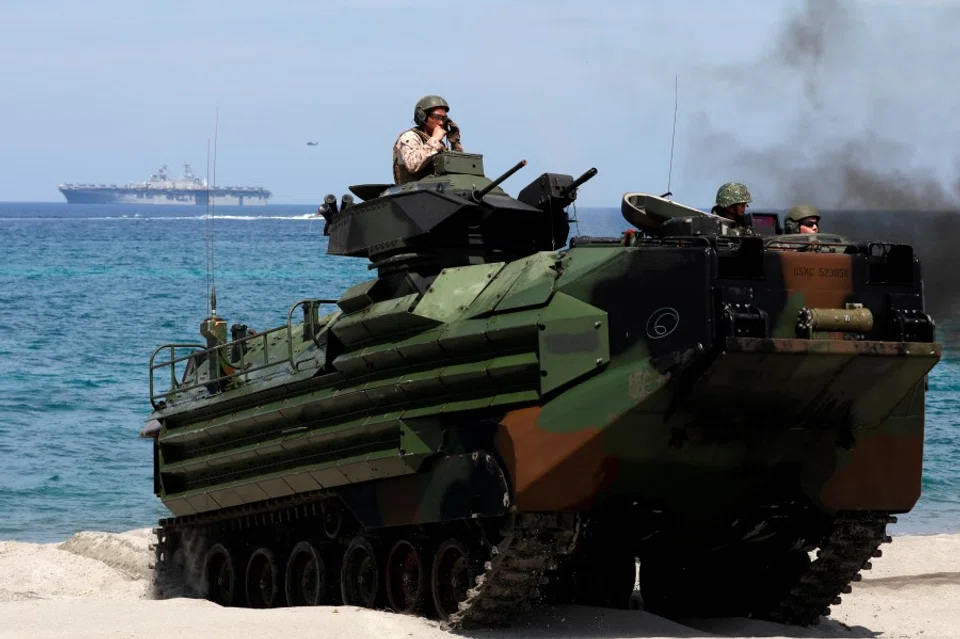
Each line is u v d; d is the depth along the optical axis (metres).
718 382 14.16
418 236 16.84
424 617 16.16
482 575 14.88
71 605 17.62
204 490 20.41
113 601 18.08
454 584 15.88
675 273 14.12
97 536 25.44
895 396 15.14
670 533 16.00
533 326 14.62
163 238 160.25
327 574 18.48
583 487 14.68
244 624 15.36
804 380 14.48
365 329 16.88
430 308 16.02
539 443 14.41
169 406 21.81
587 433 14.30
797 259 14.44
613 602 17.34
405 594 16.80
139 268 100.44
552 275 14.93
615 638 14.99
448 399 15.65
